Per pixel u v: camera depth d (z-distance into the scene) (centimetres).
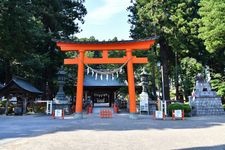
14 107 3331
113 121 2389
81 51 2781
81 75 2769
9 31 3145
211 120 2455
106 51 2784
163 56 4006
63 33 4703
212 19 3077
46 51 4469
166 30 3672
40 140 1316
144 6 3888
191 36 3697
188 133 1551
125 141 1273
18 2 3131
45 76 4550
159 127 1894
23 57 3812
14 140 1322
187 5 3800
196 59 3931
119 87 4512
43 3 4175
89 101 4600
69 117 2853
